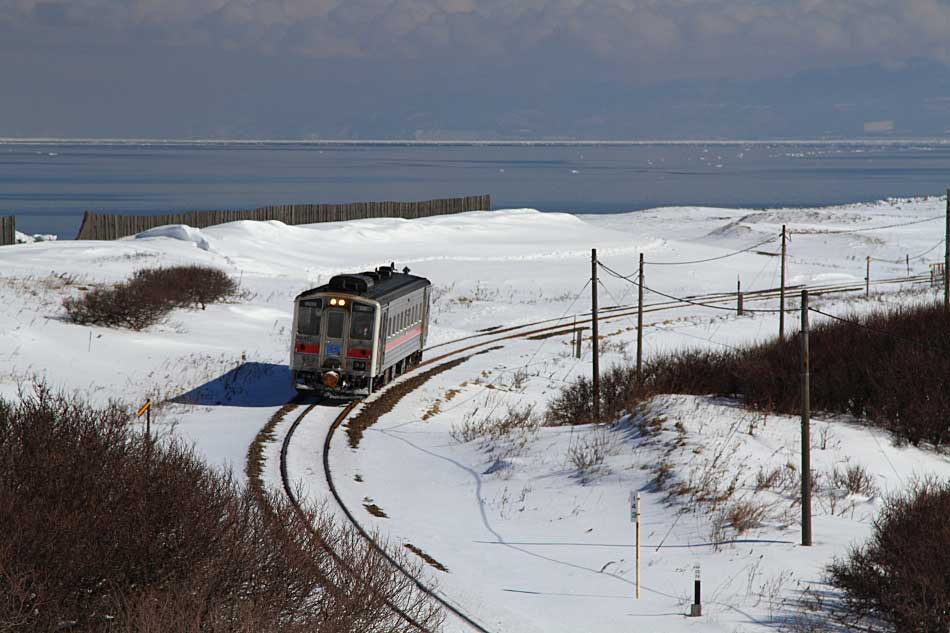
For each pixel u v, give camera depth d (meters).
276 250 191.00
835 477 63.09
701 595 43.62
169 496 32.41
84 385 80.50
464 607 41.28
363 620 32.81
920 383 79.25
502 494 63.31
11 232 179.00
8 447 33.59
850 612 40.44
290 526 38.03
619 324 144.12
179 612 28.28
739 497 57.56
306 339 83.00
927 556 38.28
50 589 28.17
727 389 92.12
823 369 86.25
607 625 39.97
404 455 73.19
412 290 94.38
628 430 74.00
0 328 91.38
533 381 107.75
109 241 182.75
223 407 80.88
